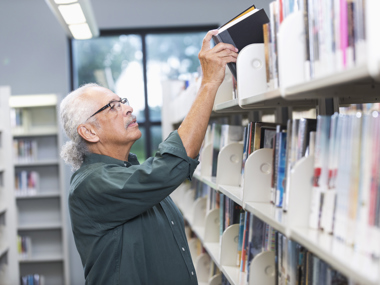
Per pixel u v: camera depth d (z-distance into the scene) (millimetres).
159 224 1597
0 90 4219
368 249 790
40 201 5293
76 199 1554
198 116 1470
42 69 5273
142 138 5496
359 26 852
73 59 5406
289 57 1076
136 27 5375
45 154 5293
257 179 1487
